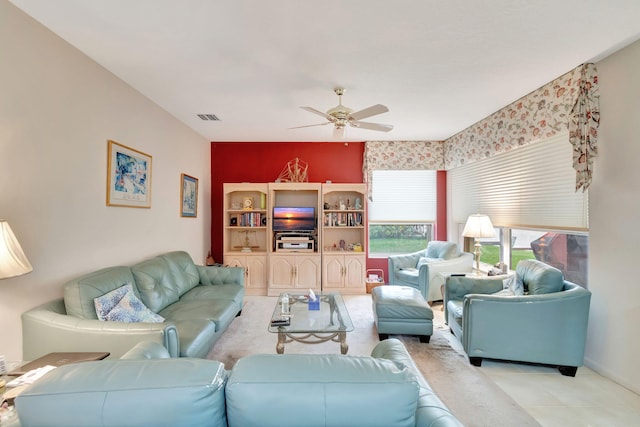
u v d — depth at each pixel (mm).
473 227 3676
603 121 2508
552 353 2498
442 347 3025
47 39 2090
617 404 2119
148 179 3367
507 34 2143
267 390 853
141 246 3260
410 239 5621
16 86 1891
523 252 3695
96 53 2414
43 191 2084
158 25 2045
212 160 5402
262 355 973
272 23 2014
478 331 2617
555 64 2592
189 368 892
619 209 2385
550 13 1913
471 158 4430
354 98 3342
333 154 5453
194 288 3641
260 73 2746
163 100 3412
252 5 1834
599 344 2539
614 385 2352
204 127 4496
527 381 2408
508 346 2570
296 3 1815
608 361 2461
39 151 2051
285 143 5430
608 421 1947
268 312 4066
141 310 2350
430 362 2721
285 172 5414
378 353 1571
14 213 1895
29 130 1978
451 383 2375
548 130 2975
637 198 2262
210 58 2482
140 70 2701
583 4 1830
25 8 1878
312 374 885
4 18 1813
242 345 3041
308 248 5012
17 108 1900
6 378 1453
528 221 3465
